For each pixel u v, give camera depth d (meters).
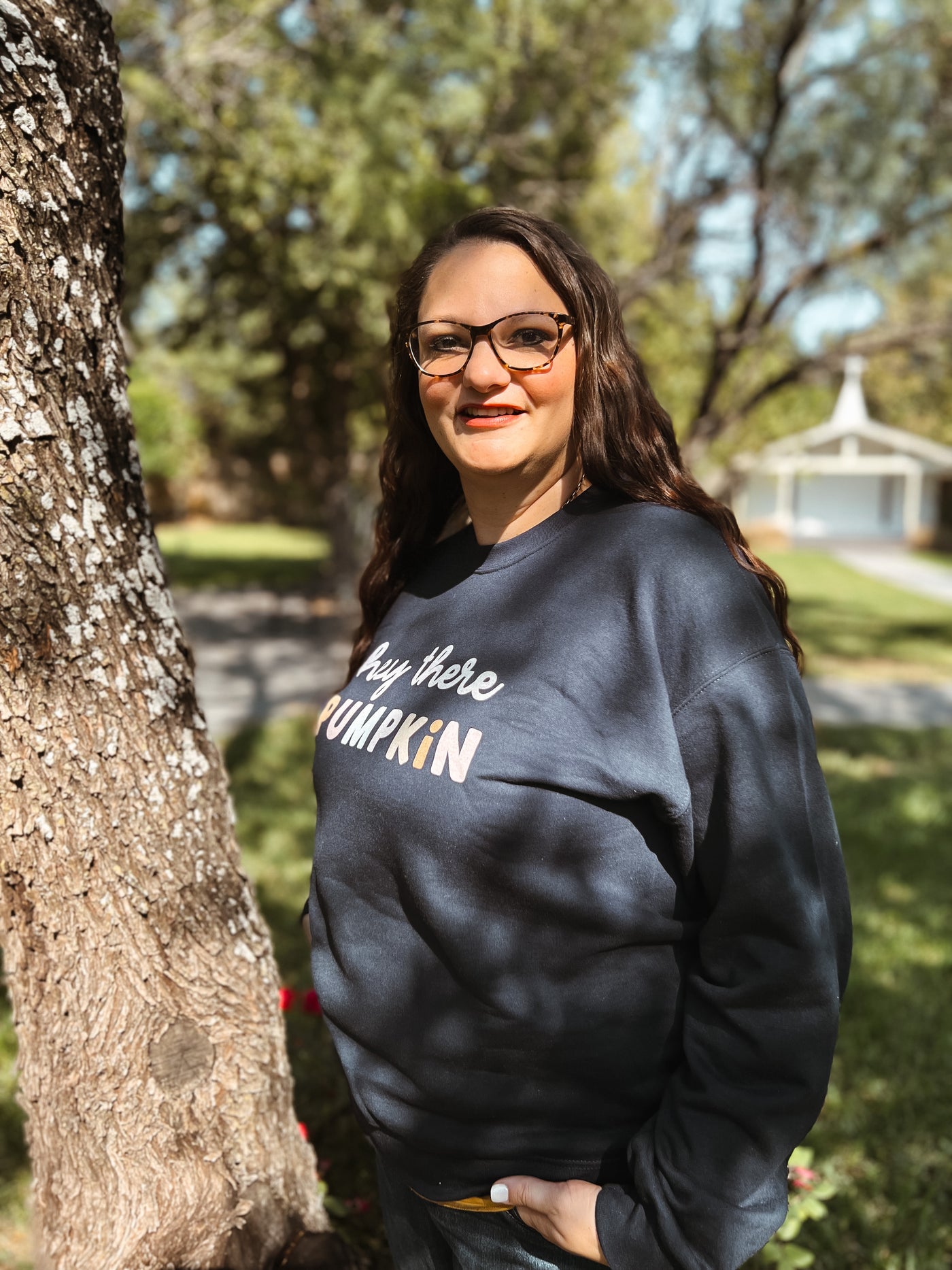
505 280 1.27
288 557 24.27
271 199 7.42
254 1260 1.61
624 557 1.20
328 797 1.34
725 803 1.09
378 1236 2.26
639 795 1.11
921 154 7.75
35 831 1.44
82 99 1.33
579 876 1.13
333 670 11.12
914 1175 2.76
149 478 28.44
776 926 1.07
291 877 4.81
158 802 1.52
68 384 1.37
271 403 17.17
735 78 8.04
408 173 7.13
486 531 1.39
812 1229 2.52
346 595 13.48
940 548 29.92
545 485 1.33
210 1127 1.59
